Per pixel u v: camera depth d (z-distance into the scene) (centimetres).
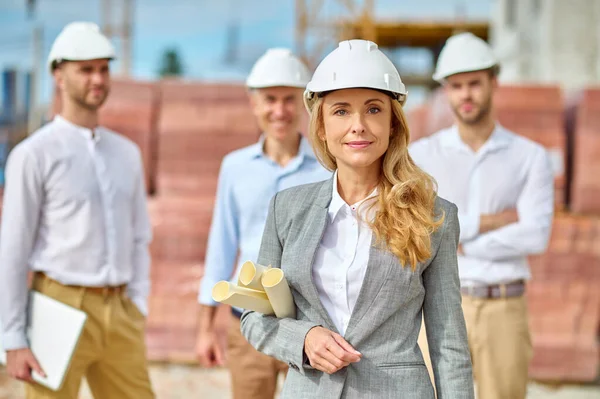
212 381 536
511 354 337
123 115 577
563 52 1239
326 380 192
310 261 197
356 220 199
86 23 326
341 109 194
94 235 320
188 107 577
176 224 565
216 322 559
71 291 315
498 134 356
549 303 542
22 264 308
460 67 344
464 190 354
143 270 346
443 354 196
